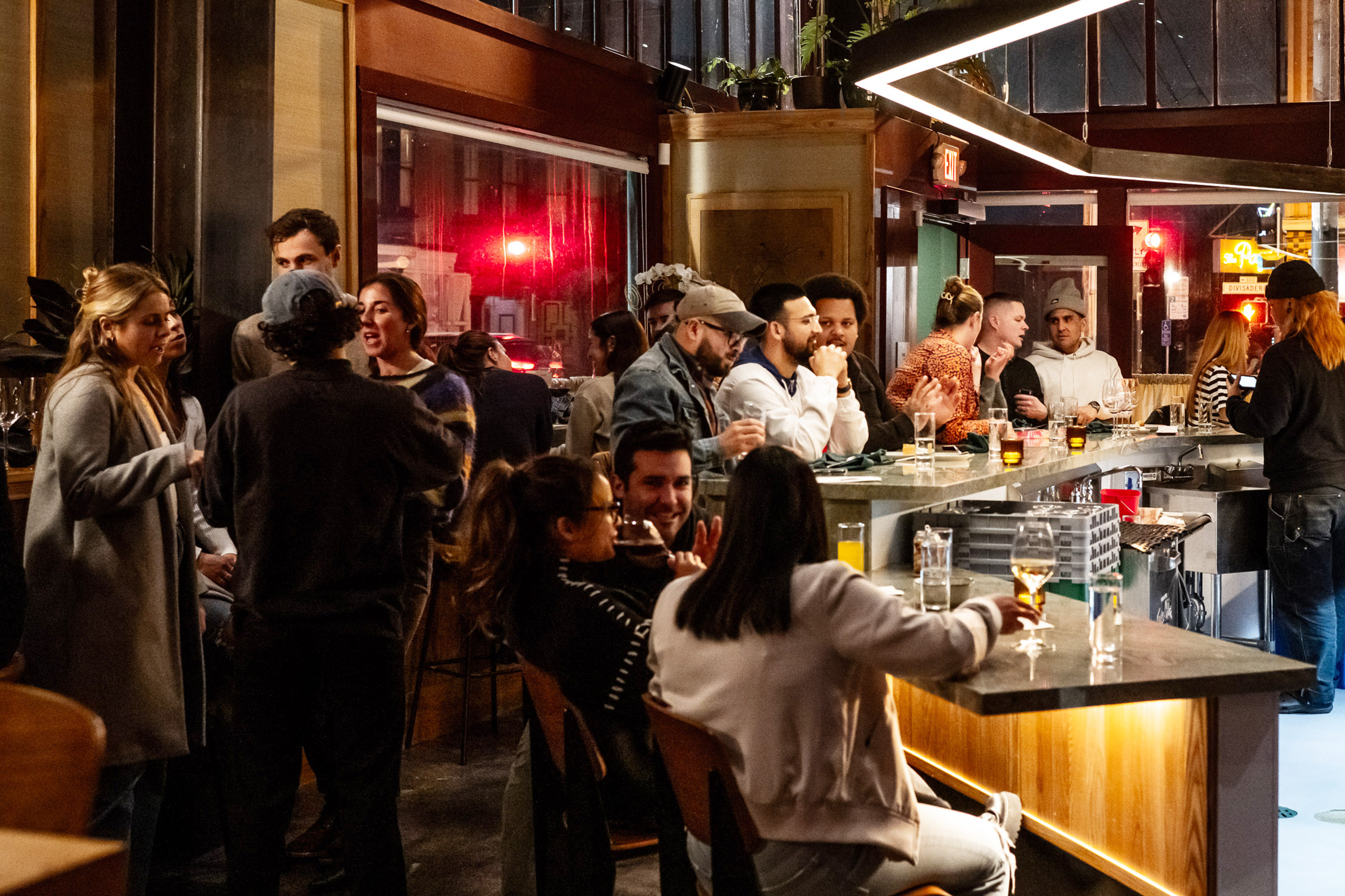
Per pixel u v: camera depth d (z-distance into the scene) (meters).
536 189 6.81
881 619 2.10
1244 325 6.41
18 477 3.52
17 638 2.43
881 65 3.94
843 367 4.00
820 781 2.12
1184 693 2.36
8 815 1.25
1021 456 4.04
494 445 4.67
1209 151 9.08
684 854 2.27
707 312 3.65
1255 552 5.60
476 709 5.16
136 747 2.92
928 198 8.16
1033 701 2.27
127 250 4.59
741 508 2.17
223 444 2.85
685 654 2.22
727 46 8.25
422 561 3.67
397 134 5.88
